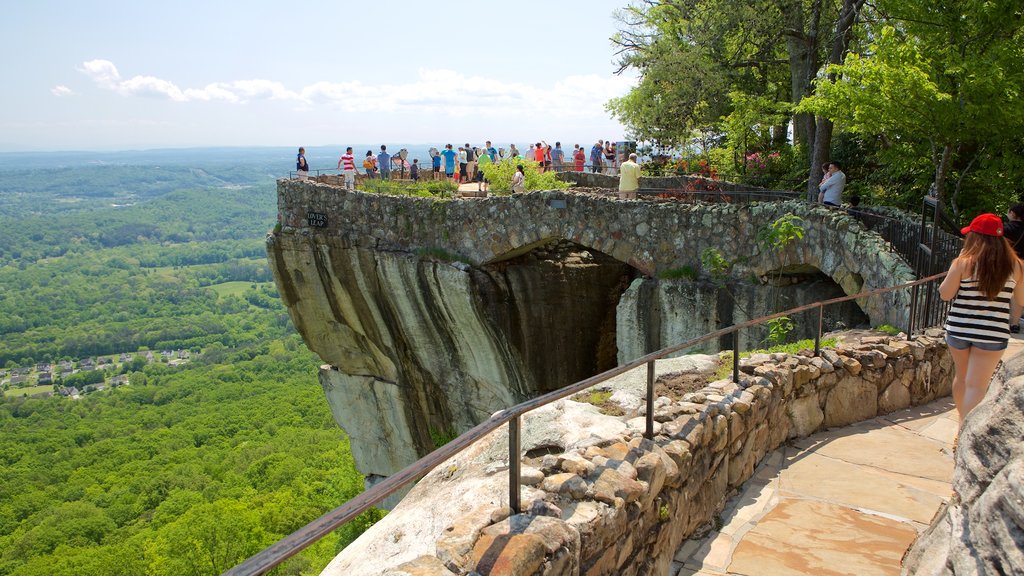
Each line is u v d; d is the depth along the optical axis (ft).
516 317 53.93
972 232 17.81
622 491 13.53
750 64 74.23
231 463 203.72
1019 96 39.88
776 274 42.37
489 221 52.80
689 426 16.93
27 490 214.90
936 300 30.66
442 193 61.62
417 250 56.29
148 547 121.60
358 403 66.18
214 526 107.96
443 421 61.16
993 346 17.53
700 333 45.29
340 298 61.62
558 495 13.28
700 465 17.11
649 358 15.74
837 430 23.58
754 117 73.15
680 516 16.05
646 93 81.05
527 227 51.29
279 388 337.93
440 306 55.16
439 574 10.55
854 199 45.85
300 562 92.53
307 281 62.59
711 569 15.49
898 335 28.86
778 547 16.25
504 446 16.81
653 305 47.26
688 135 83.92
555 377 55.16
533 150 86.74
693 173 79.25
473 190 69.10
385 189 63.93
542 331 54.54
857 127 46.09
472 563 10.71
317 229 61.31
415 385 61.72
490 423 10.93
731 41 76.79
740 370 22.24
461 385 58.70
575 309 54.75
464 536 11.51
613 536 13.05
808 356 24.14
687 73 74.38
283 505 119.85
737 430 18.92
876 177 59.47
